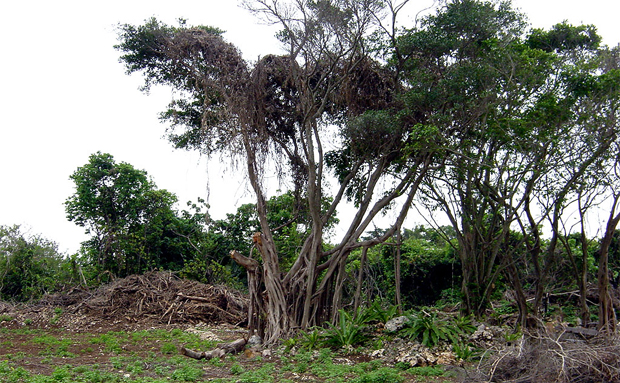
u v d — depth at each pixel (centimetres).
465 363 1227
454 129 1545
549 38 1644
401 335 1393
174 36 1720
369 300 1914
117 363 1246
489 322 1652
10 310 2441
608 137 1366
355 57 1734
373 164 1764
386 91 1758
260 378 1088
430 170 1667
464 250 1683
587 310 1535
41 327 2170
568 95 1422
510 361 1055
